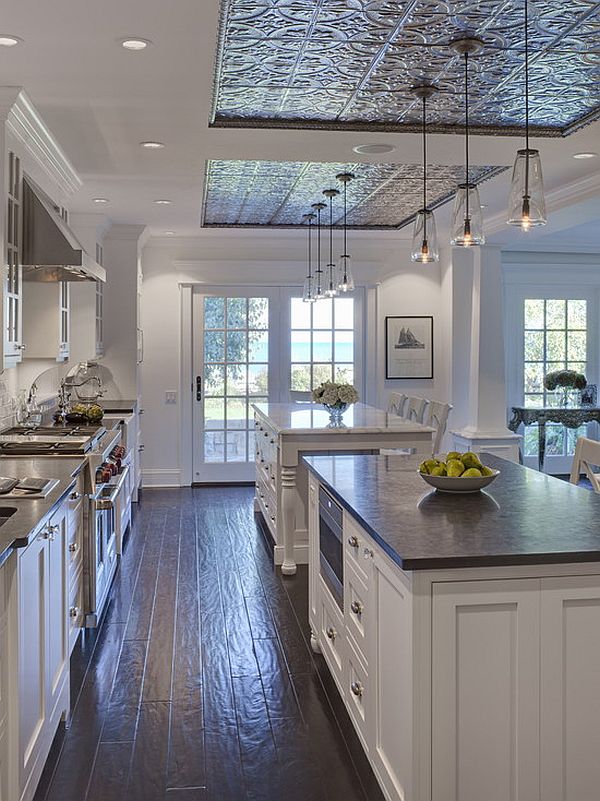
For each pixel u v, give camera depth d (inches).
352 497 117.0
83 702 131.2
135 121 153.3
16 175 154.3
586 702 86.4
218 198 254.2
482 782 84.9
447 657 83.7
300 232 316.5
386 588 95.3
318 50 128.2
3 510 105.3
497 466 148.6
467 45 125.3
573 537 91.4
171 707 129.4
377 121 164.4
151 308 330.0
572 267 359.3
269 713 127.2
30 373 214.8
